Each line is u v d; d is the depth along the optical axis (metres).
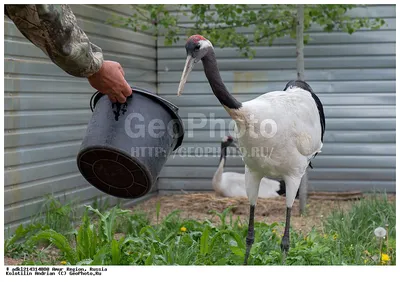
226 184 9.00
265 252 6.04
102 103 5.08
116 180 5.19
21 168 6.79
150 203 9.14
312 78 9.59
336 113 9.57
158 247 5.94
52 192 7.33
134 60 9.10
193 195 9.20
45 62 7.22
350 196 9.27
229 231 5.89
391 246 6.16
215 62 5.37
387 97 9.49
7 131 6.58
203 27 9.17
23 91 6.82
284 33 8.83
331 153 9.60
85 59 4.58
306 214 8.21
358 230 6.64
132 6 9.12
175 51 9.72
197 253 5.80
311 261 5.80
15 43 6.70
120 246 5.57
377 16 9.46
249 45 9.12
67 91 7.68
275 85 9.64
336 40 9.52
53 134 7.36
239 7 8.84
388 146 9.54
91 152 5.01
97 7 8.20
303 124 5.71
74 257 5.68
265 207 8.41
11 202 6.63
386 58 9.47
